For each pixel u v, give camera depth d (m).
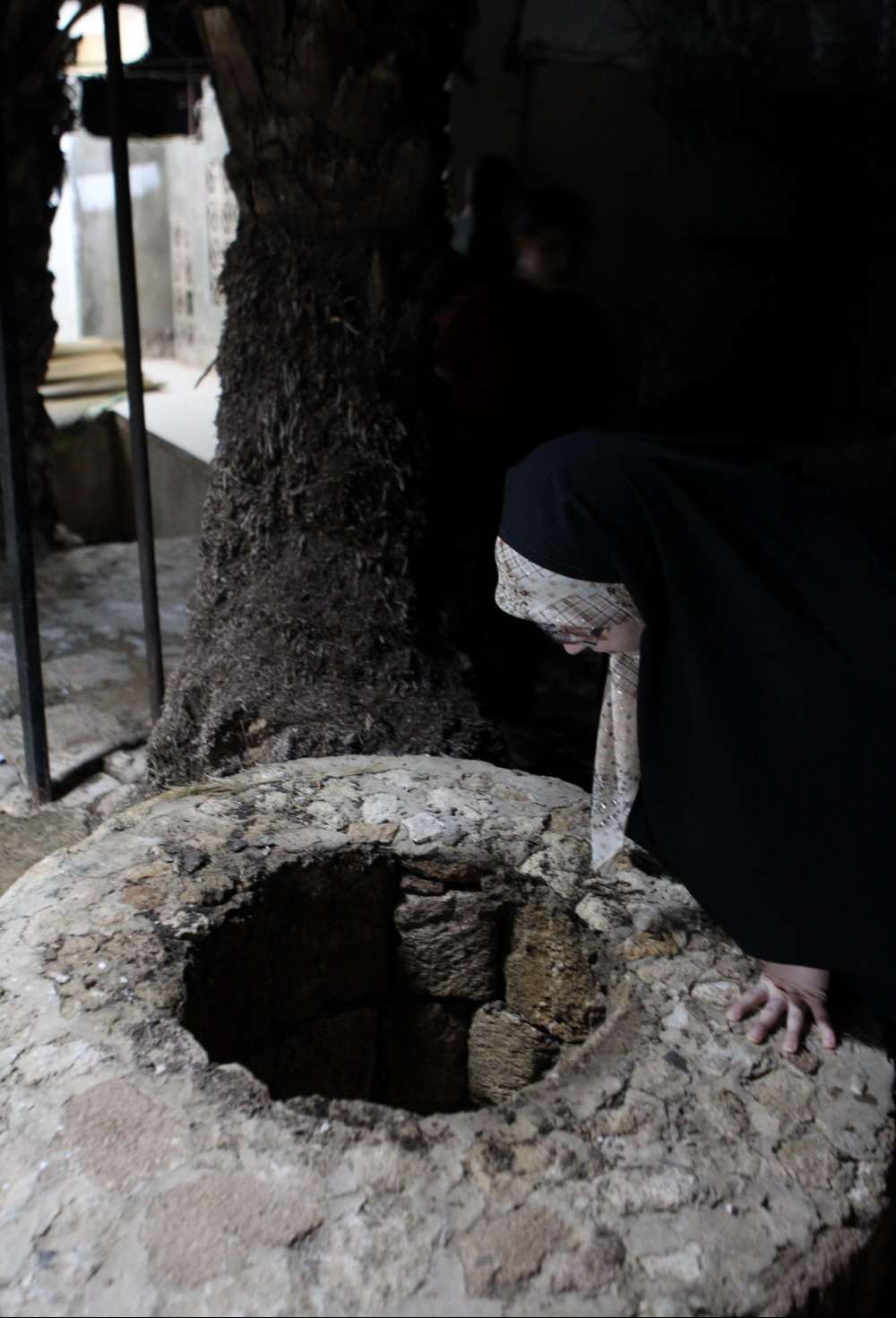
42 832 2.88
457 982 2.03
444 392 2.91
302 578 2.70
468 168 4.89
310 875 1.89
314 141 2.60
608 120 4.30
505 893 1.92
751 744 1.53
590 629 1.62
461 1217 1.32
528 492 1.55
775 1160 1.41
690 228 3.94
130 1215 1.30
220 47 2.55
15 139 3.87
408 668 2.68
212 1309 1.21
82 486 6.82
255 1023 1.90
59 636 3.79
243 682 2.60
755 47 3.58
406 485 2.77
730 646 1.52
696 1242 1.30
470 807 2.05
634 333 4.30
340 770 2.18
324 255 2.68
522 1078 2.04
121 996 1.59
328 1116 1.44
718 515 1.50
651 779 1.66
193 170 7.38
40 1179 1.33
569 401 3.03
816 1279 1.28
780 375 3.69
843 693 1.47
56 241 8.36
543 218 2.98
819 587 1.47
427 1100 2.16
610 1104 1.48
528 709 3.45
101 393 7.15
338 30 2.48
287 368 2.69
